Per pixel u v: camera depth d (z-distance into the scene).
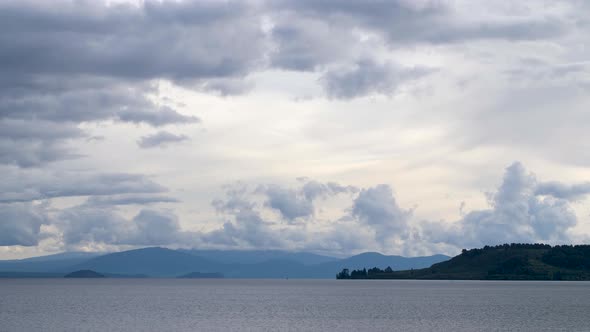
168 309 162.88
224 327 116.88
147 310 158.88
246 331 110.75
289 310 160.62
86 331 109.75
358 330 112.81
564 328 116.25
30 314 144.62
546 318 136.12
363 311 157.25
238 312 153.00
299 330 112.56
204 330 111.88
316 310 160.88
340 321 129.25
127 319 132.00
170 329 113.19
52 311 154.25
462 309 164.38
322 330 112.69
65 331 109.81
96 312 151.38
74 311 154.50
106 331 109.75
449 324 123.19
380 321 129.38
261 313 149.88
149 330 111.62
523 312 152.75
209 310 159.75
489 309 164.25
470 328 116.25
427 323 125.00
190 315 142.88
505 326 119.44
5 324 121.44
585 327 117.94
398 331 111.25
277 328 115.56
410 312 153.38
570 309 163.62
